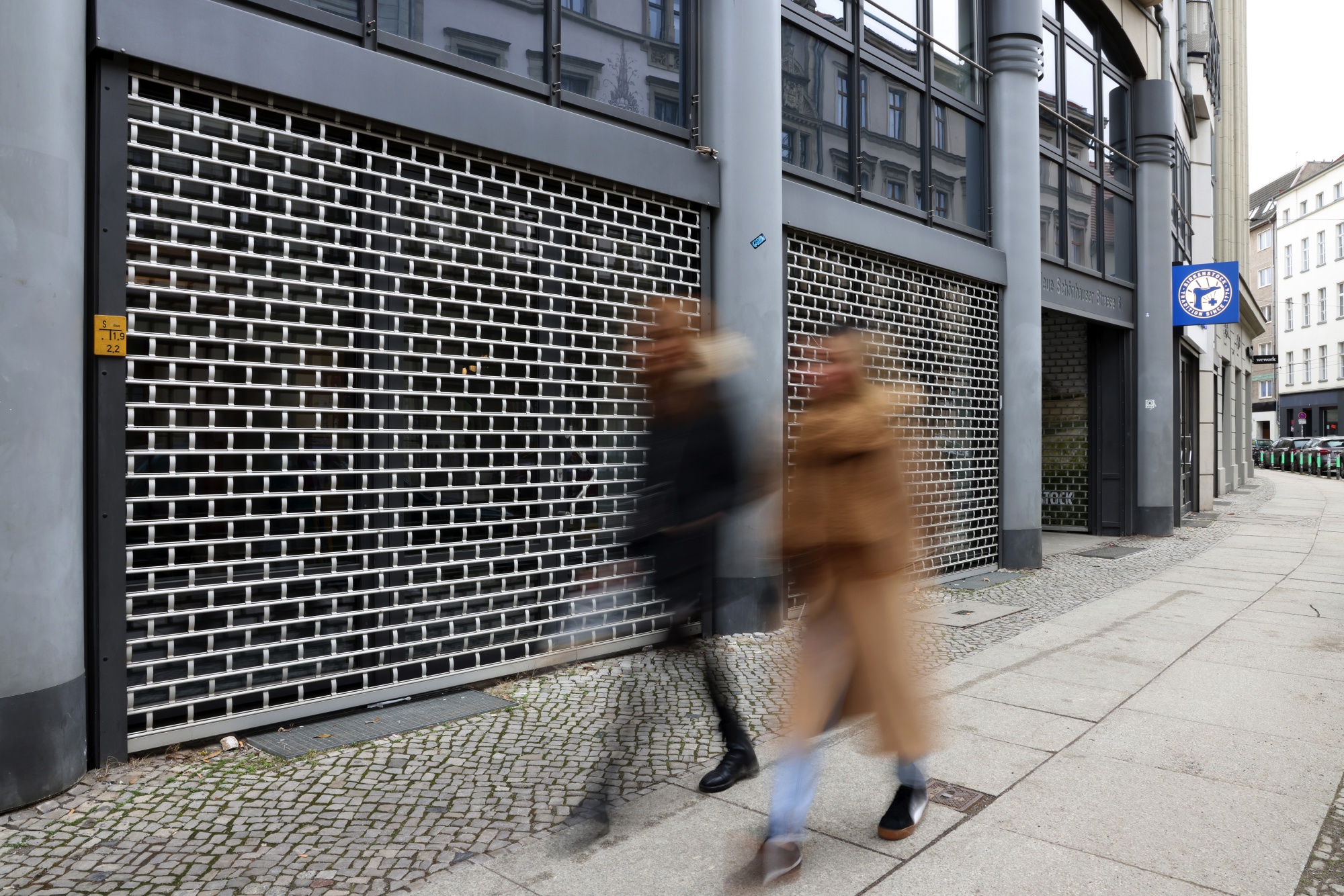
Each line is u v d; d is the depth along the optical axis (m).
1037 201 10.65
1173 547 12.67
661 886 3.03
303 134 4.72
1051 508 15.03
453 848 3.29
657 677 5.62
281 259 4.60
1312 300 62.84
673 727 4.64
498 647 5.52
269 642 4.58
